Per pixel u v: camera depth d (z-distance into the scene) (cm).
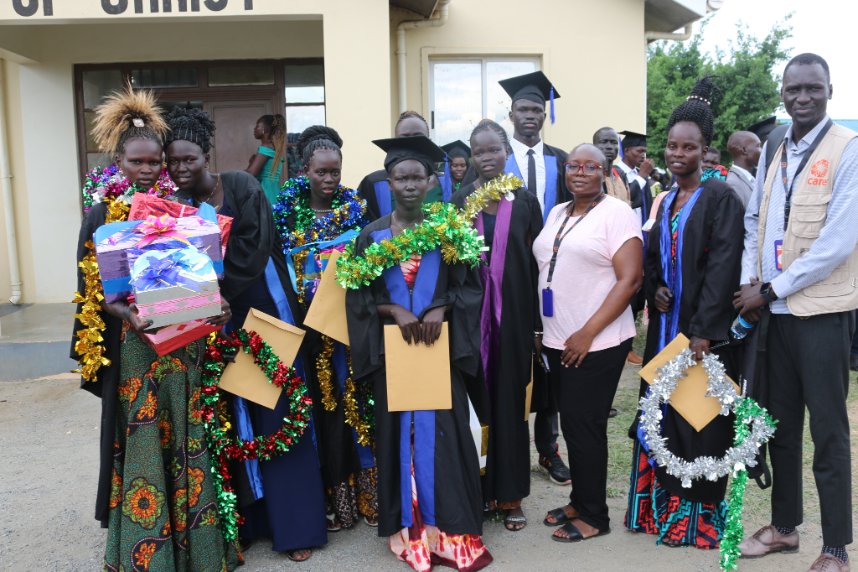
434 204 352
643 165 743
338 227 388
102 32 912
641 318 875
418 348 336
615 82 871
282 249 378
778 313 324
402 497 343
